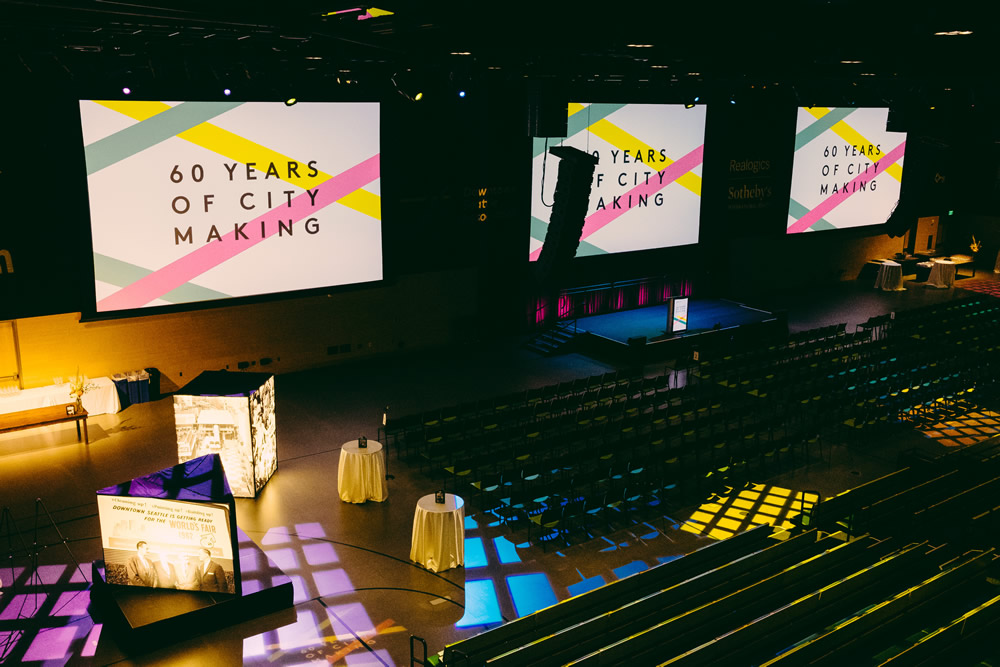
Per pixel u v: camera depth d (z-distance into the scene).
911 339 25.77
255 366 23.03
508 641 11.14
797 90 27.20
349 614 12.70
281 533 15.05
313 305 23.64
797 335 25.89
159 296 18.94
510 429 18.30
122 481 16.77
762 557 13.48
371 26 9.68
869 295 34.44
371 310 24.73
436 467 17.97
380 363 24.89
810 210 31.39
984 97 18.98
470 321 26.69
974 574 13.54
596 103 25.52
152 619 11.83
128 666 11.44
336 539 14.90
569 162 13.33
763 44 11.66
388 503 16.31
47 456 17.94
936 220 40.62
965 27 9.97
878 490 16.02
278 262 20.47
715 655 11.16
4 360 19.34
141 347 21.11
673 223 28.45
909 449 18.94
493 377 23.78
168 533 12.28
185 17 7.61
